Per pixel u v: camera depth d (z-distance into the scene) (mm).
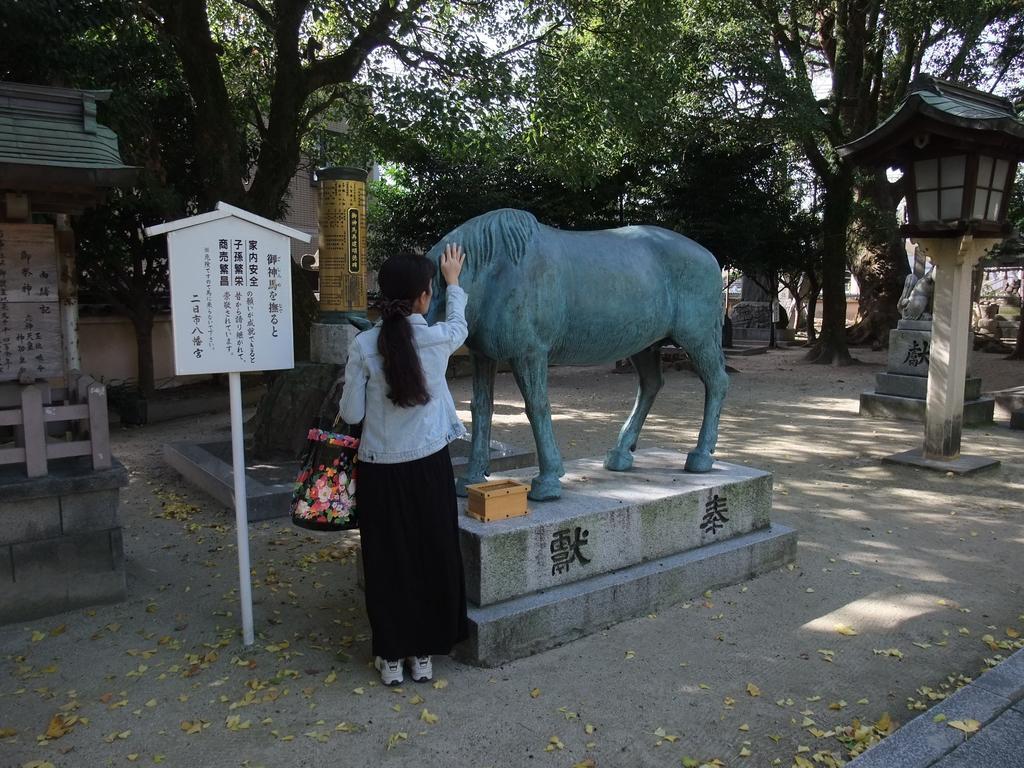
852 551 4527
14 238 3664
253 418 7812
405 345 2730
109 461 3797
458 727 2705
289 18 8672
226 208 3117
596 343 3770
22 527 3596
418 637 2889
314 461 2971
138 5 7977
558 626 3287
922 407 8711
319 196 7129
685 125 12625
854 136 14508
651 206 13930
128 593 3979
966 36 12094
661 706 2846
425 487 2834
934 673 3113
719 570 3910
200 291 3105
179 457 6473
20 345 3719
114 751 2598
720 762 2514
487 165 12297
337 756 2555
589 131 9219
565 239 3719
